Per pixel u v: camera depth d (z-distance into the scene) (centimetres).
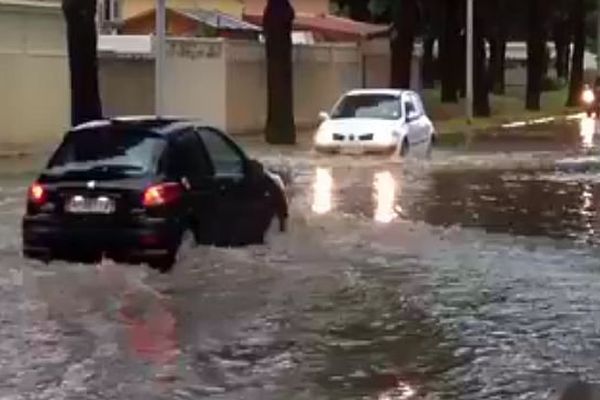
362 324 1491
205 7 8100
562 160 4225
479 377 1241
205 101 5141
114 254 1744
